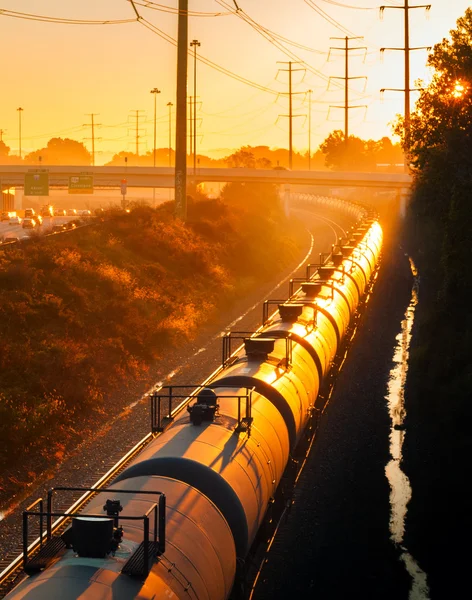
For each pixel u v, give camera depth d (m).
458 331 120.12
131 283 149.50
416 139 139.12
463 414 90.38
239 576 42.00
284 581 54.25
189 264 181.50
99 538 30.94
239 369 61.00
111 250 165.75
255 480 44.53
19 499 68.25
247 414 48.59
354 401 98.56
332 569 56.81
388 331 141.62
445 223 117.75
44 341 105.38
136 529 33.84
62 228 182.62
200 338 136.88
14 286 121.50
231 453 44.19
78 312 122.62
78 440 84.00
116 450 80.31
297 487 70.06
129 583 29.95
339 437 84.69
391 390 106.00
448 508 69.75
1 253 133.88
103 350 112.44
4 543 58.59
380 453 82.06
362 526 64.62
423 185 142.75
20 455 77.25
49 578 29.55
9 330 105.69
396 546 62.22
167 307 146.00
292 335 74.81
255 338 65.25
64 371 97.94
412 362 117.88
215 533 37.28
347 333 112.25
